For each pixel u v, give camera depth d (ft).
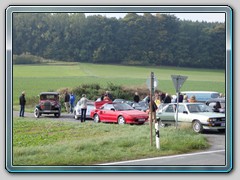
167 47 295.69
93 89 170.60
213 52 288.51
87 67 287.28
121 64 296.92
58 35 301.84
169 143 71.31
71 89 169.99
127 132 86.48
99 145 70.44
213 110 103.04
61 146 69.97
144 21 297.94
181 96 122.01
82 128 96.48
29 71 270.26
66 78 250.16
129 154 65.72
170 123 96.48
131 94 170.71
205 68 287.48
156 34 297.12
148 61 295.89
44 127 100.22
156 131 69.41
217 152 68.54
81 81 240.32
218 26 288.92
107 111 111.65
